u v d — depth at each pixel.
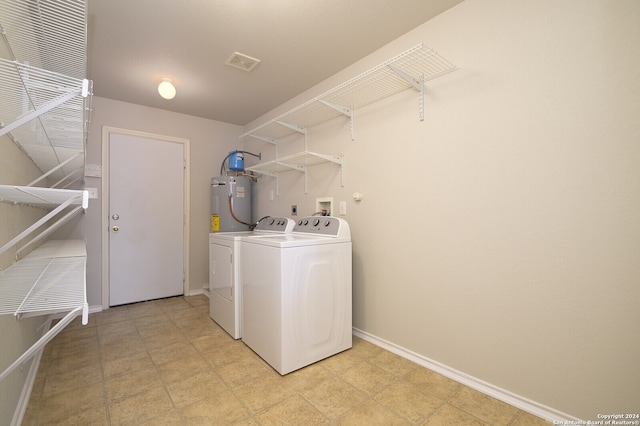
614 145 1.23
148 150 3.36
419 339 1.95
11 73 0.88
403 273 2.04
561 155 1.36
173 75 2.57
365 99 2.23
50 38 1.17
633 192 1.19
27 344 1.58
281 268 1.80
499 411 1.47
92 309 3.00
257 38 2.04
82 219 2.97
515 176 1.51
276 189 3.39
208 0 1.67
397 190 2.09
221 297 2.55
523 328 1.48
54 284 1.08
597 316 1.27
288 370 1.82
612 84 1.24
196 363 1.95
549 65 1.40
